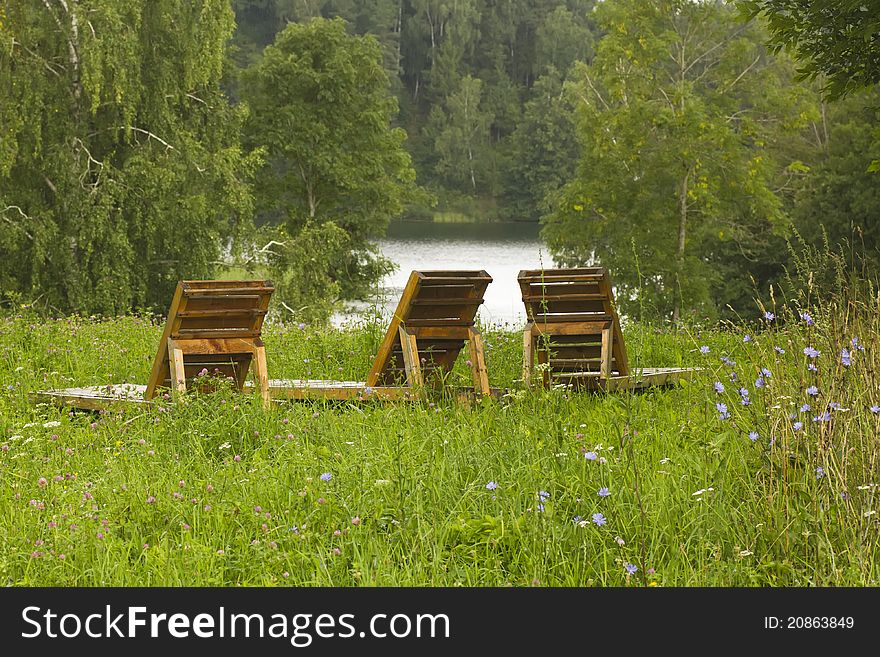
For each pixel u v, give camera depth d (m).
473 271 20.00
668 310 88.94
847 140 103.75
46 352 26.88
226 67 91.12
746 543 11.42
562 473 13.16
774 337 16.02
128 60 73.31
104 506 13.20
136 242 77.44
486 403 17.97
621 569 11.04
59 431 17.75
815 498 11.51
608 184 92.25
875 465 11.45
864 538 10.91
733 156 89.56
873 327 13.16
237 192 80.88
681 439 14.97
